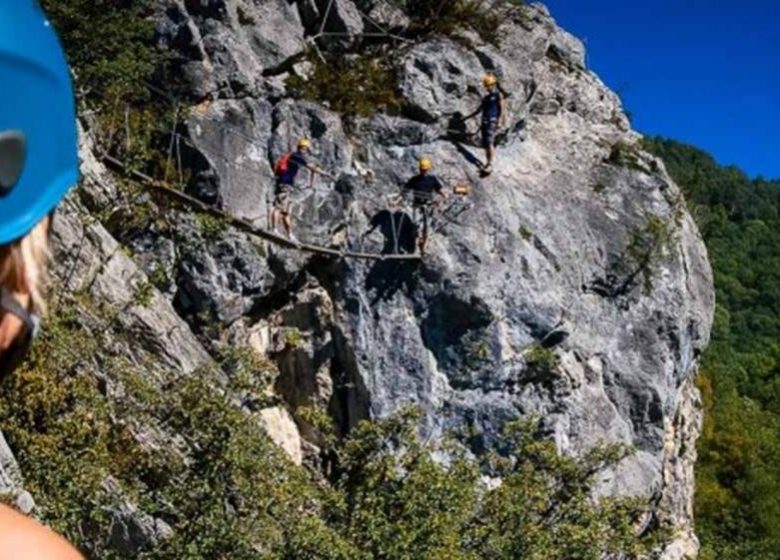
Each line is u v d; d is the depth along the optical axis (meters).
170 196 25.86
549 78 35.00
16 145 1.28
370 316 28.81
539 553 15.34
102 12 25.55
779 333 104.19
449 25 33.00
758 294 109.75
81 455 13.67
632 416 31.11
